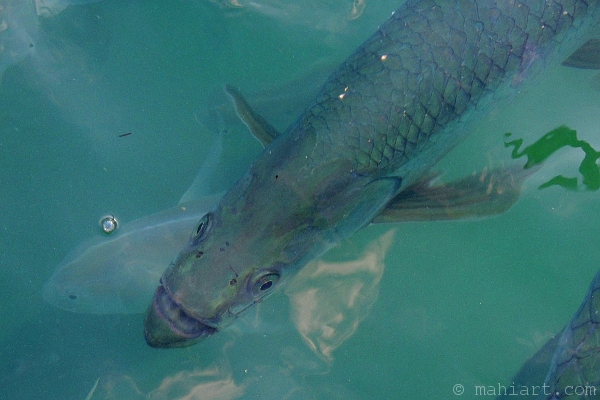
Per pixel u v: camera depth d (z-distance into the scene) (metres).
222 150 1.38
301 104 1.38
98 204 1.36
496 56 1.21
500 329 1.33
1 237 1.34
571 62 1.38
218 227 1.15
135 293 1.31
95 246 1.33
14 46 1.44
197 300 1.13
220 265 1.14
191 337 1.16
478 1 1.20
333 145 1.16
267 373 1.30
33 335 1.30
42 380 1.28
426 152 1.23
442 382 1.30
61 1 1.47
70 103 1.42
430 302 1.35
